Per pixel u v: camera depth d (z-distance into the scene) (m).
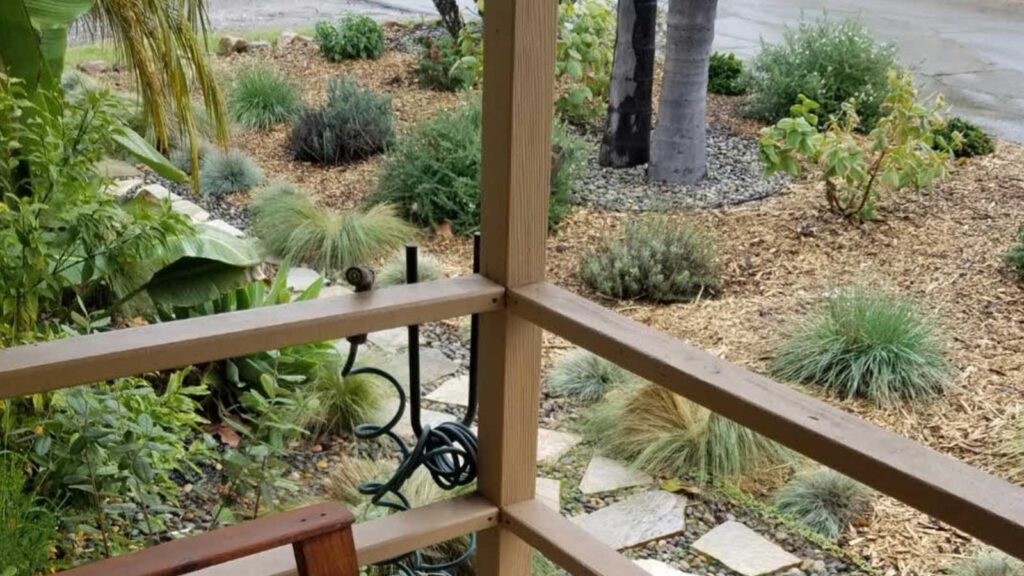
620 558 1.56
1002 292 4.25
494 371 1.65
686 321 4.28
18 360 1.25
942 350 3.77
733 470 3.23
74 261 2.77
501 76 1.49
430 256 5.06
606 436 3.42
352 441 3.40
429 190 5.39
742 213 5.37
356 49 8.81
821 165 5.59
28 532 2.09
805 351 3.76
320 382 3.50
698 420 3.34
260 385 3.40
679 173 5.86
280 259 5.02
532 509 1.71
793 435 1.17
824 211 5.27
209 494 2.96
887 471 1.08
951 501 1.02
